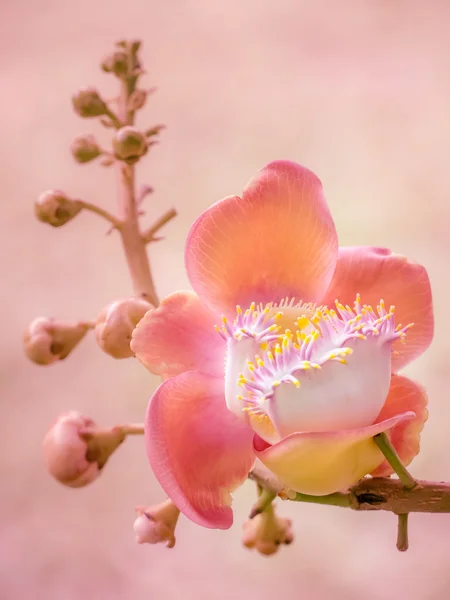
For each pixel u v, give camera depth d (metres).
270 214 0.54
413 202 1.36
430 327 0.54
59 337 0.59
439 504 0.52
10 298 1.30
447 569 1.06
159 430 0.51
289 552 1.08
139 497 1.15
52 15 1.51
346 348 0.50
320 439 0.49
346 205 1.38
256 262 0.54
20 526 1.14
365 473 0.51
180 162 1.40
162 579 1.10
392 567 1.06
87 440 0.56
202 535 1.10
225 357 0.54
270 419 0.51
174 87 1.46
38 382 1.24
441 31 1.49
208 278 0.54
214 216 0.53
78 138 0.60
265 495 0.54
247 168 1.40
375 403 0.50
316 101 1.46
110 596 1.10
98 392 1.22
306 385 0.50
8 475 1.17
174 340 0.54
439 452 1.12
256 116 1.45
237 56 1.49
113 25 1.52
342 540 1.08
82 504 1.15
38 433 1.20
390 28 1.50
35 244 1.34
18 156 1.40
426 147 1.41
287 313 0.53
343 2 1.52
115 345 0.54
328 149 1.42
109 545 1.13
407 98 1.45
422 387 0.53
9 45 1.48
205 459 0.53
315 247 0.54
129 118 0.61
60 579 1.11
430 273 1.29
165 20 1.52
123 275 1.32
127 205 0.59
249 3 1.52
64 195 0.59
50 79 1.46
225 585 1.08
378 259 0.54
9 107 1.43
